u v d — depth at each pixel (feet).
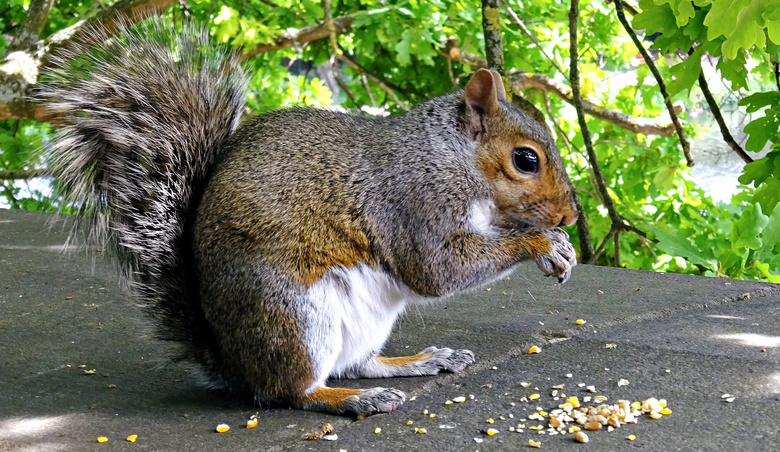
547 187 4.70
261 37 7.10
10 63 6.46
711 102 5.59
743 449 4.29
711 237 6.41
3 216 6.38
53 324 5.03
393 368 4.72
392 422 4.46
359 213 4.60
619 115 7.01
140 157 4.58
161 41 4.72
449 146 4.68
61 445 4.36
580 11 7.51
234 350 4.52
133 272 4.60
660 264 6.88
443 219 4.66
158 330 4.59
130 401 4.58
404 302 4.71
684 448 4.30
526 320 5.02
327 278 4.55
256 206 4.53
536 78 7.07
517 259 4.69
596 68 7.80
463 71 7.98
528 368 4.71
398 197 4.64
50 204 4.63
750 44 4.44
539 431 4.39
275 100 8.65
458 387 4.63
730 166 9.57
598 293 5.25
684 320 4.99
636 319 5.01
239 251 4.51
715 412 4.43
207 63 4.70
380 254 4.63
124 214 4.58
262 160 4.58
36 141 4.66
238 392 4.60
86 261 5.57
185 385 4.68
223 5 7.45
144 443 4.37
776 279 5.68
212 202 4.55
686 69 5.13
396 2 7.35
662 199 7.48
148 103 4.61
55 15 8.31
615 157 7.49
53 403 4.56
